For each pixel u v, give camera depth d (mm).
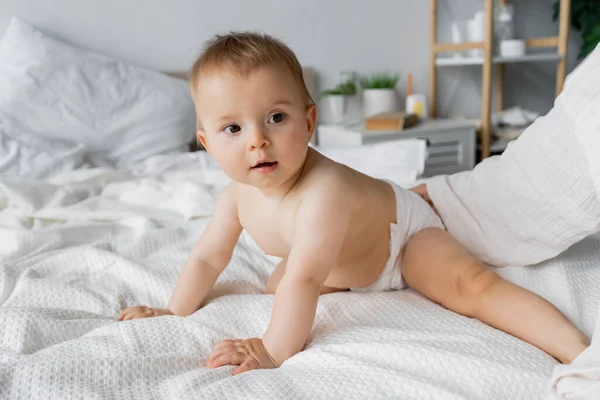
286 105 763
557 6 3115
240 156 763
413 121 2559
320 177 845
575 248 1027
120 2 2348
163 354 738
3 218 1384
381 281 986
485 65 2584
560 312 776
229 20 2533
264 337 773
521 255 960
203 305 959
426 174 2514
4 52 2064
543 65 3244
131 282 1025
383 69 2873
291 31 2652
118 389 663
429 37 2930
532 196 935
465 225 1037
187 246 1217
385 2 2801
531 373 652
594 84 746
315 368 690
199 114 810
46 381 647
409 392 620
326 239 808
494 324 812
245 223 938
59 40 2283
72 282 1011
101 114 2059
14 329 806
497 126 2826
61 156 1907
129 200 1553
